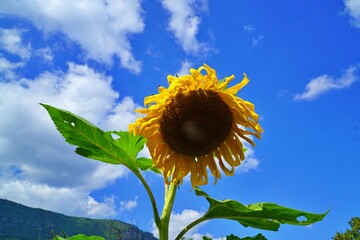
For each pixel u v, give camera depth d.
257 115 0.56
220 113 0.56
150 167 0.59
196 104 0.56
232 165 0.58
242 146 0.59
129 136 0.56
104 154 0.54
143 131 0.55
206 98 0.56
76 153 0.54
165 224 0.51
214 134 0.57
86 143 0.53
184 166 0.57
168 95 0.56
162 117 0.56
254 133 0.58
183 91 0.56
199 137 0.56
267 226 0.53
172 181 0.54
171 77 0.56
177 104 0.56
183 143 0.56
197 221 0.52
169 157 0.57
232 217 0.52
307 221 0.51
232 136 0.58
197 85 0.56
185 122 0.56
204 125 0.56
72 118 0.51
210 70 0.56
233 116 0.57
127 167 0.54
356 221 5.69
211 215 0.52
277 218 0.51
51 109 0.51
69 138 0.52
